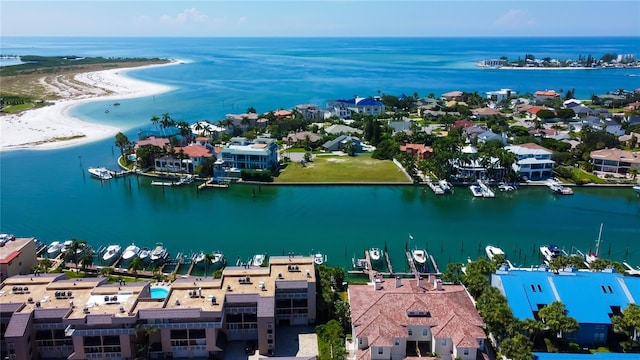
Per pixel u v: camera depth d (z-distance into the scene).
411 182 162.75
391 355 69.75
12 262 90.12
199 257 107.06
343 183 163.12
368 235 124.38
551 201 150.50
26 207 144.38
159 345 71.88
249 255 112.56
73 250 101.88
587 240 122.25
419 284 79.88
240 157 172.00
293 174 172.50
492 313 72.62
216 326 70.94
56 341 71.38
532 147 174.62
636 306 73.25
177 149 181.00
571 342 74.31
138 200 151.25
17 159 194.00
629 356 66.88
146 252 109.75
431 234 125.19
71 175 174.75
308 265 85.38
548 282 79.94
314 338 77.44
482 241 121.06
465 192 158.12
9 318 71.25
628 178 165.50
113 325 70.12
